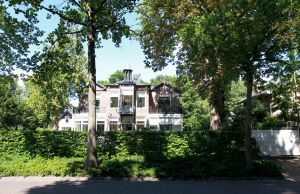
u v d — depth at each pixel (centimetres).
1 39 1883
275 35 1598
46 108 4781
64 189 1315
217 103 2823
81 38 1916
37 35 1859
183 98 6291
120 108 5259
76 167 1659
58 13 1741
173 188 1336
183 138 2225
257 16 1527
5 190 1297
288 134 2425
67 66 1942
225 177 1565
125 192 1248
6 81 2088
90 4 1744
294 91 2644
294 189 1302
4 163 1803
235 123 2788
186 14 2425
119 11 1817
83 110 5456
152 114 5250
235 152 2158
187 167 1652
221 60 1641
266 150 2412
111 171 1609
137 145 2238
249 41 1526
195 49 1683
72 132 2294
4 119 4078
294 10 1546
